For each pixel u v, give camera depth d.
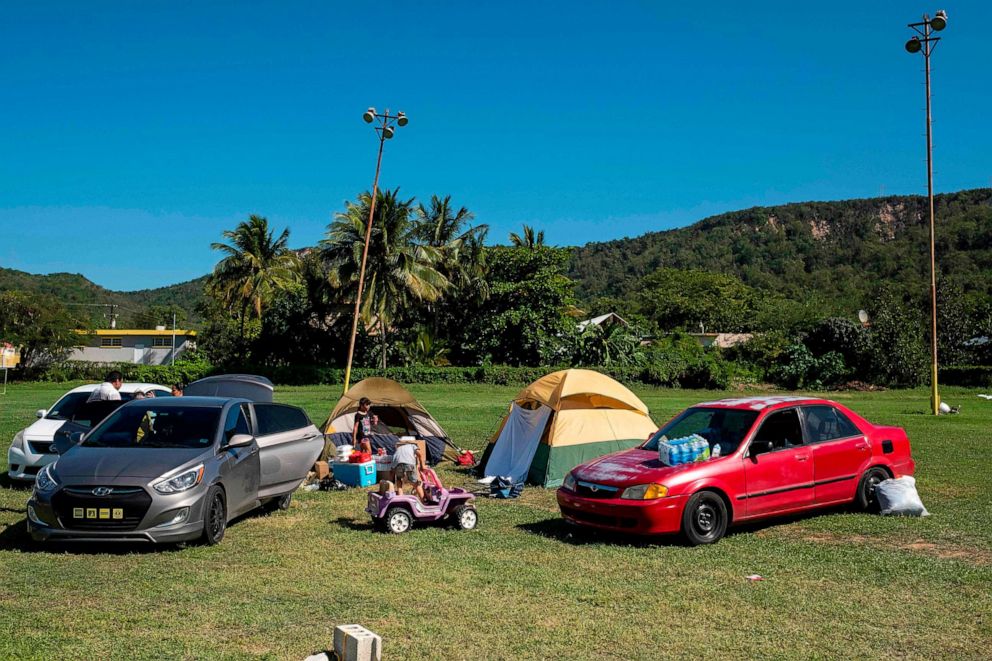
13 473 11.62
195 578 6.90
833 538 8.66
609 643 5.32
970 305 61.94
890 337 52.62
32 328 53.69
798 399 9.84
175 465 8.16
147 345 74.44
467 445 17.80
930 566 7.36
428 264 50.94
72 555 7.72
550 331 55.91
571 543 8.49
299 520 9.78
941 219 153.38
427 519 9.16
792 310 73.75
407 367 52.56
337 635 4.95
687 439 8.78
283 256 60.31
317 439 11.47
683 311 93.31
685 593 6.53
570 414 12.74
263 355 57.84
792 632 5.56
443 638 5.38
